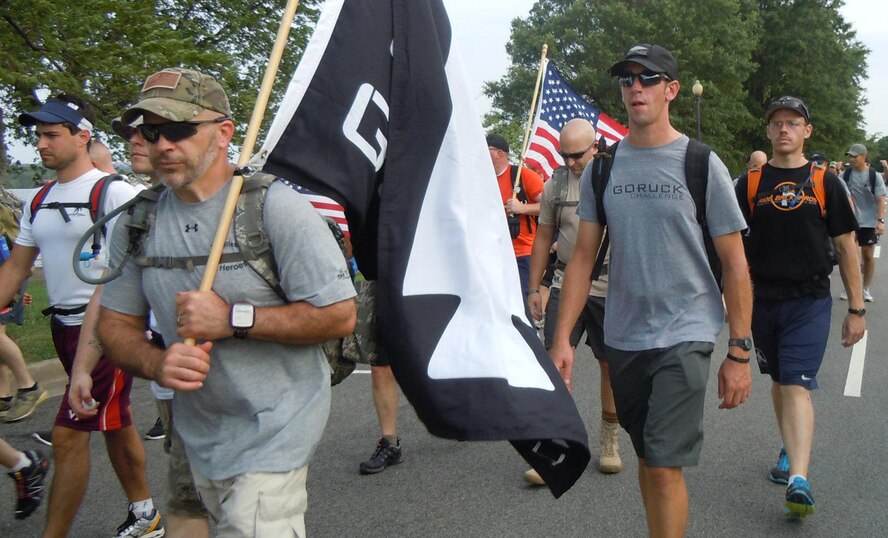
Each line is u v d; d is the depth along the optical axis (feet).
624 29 142.20
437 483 15.34
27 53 33.19
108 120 35.78
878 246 69.10
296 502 7.64
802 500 12.82
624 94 10.54
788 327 14.11
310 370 7.82
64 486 11.50
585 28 146.00
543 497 14.53
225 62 39.70
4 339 19.80
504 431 7.94
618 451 16.93
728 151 150.41
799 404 13.75
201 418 7.89
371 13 8.58
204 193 7.71
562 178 16.20
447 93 8.77
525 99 150.10
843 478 15.19
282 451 7.52
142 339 8.00
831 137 171.83
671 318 10.34
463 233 8.51
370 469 15.88
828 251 14.12
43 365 24.23
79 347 10.96
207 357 7.22
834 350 26.96
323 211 11.91
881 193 36.63
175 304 7.64
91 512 14.37
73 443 11.53
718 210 10.14
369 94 8.43
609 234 10.85
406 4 8.79
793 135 13.99
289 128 8.10
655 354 10.37
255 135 7.75
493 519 13.62
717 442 17.39
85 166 12.54
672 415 10.04
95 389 11.64
